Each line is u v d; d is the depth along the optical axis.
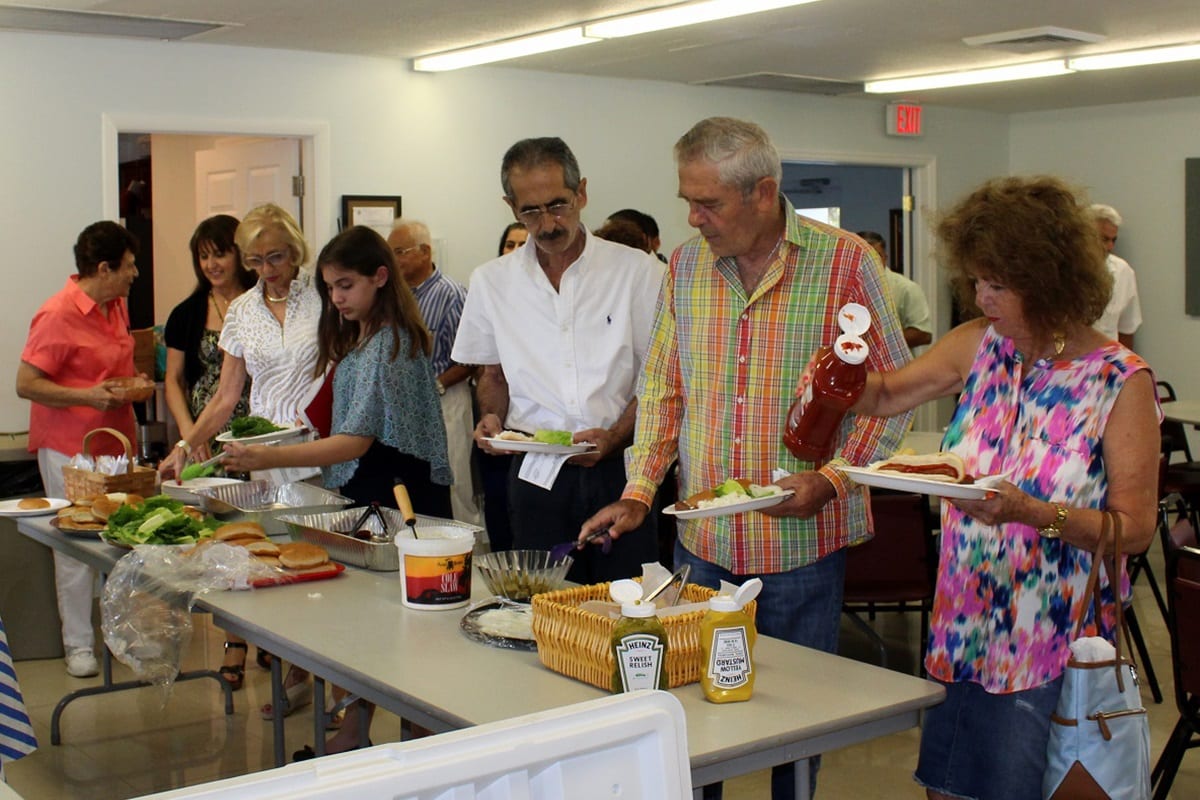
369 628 2.26
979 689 2.00
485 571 2.41
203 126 5.68
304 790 0.83
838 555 2.47
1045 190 1.85
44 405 4.45
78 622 4.48
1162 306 8.48
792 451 2.27
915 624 5.16
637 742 0.98
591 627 1.89
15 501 3.51
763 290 2.38
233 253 4.67
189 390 4.82
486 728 0.92
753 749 1.67
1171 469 5.75
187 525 2.86
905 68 6.75
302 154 6.10
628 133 7.09
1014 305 1.85
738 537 2.43
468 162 6.50
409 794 0.86
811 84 7.30
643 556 3.04
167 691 2.58
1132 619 4.15
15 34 5.21
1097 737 1.86
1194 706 2.81
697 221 2.31
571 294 3.07
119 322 4.73
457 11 5.00
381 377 2.93
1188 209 8.22
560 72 6.77
